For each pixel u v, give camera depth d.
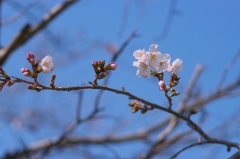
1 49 7.26
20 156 8.75
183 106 7.48
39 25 7.44
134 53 3.28
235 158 3.29
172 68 3.29
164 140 7.54
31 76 3.14
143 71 3.21
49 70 3.18
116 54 5.21
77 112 6.12
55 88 3.09
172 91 3.33
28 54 3.17
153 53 3.18
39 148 9.11
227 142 3.56
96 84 3.16
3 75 3.13
